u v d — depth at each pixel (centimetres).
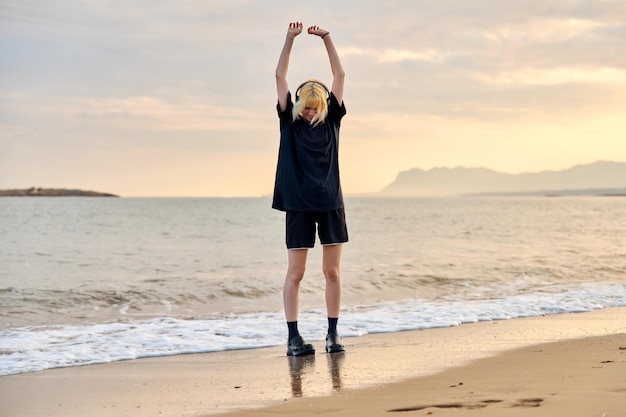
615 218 4325
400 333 651
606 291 1002
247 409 365
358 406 356
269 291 994
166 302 891
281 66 536
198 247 2005
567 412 313
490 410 328
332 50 548
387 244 1998
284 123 536
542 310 811
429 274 1180
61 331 669
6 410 380
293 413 348
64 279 1166
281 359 527
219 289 988
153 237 2531
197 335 645
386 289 1034
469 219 4334
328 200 529
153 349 579
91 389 431
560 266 1337
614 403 328
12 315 784
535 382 394
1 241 2272
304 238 533
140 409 375
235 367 498
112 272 1292
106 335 644
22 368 503
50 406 388
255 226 3534
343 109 545
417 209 7619
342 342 599
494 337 614
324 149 529
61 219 4369
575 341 574
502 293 1002
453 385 402
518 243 2014
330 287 550
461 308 824
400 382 420
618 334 615
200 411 365
